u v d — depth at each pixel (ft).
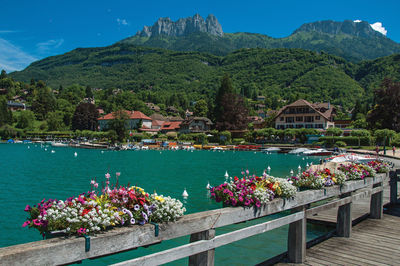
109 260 30.09
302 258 19.99
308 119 293.43
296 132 253.65
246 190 16.70
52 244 9.67
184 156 198.39
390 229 28.17
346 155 126.72
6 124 434.71
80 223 10.80
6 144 360.69
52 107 565.53
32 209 11.75
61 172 110.93
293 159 173.06
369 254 21.72
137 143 323.78
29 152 230.07
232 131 323.16
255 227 16.76
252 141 295.07
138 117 410.52
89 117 474.90
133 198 12.63
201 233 14.35
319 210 22.06
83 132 401.70
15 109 556.92
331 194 23.49
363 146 213.25
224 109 343.46
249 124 374.02
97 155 206.39
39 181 88.07
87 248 10.34
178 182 86.22
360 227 28.96
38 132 430.61
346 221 25.81
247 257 28.19
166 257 12.25
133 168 125.59
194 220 13.56
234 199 16.17
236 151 252.83
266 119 356.59
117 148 270.67
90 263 29.30
